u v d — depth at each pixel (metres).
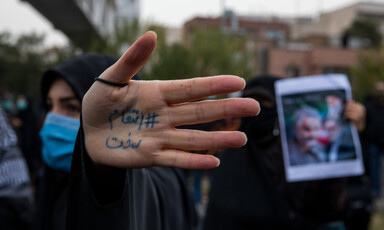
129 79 0.77
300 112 2.07
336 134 2.05
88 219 0.82
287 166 2.02
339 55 24.95
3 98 7.42
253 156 2.03
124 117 0.79
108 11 8.15
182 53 5.62
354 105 2.07
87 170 0.81
